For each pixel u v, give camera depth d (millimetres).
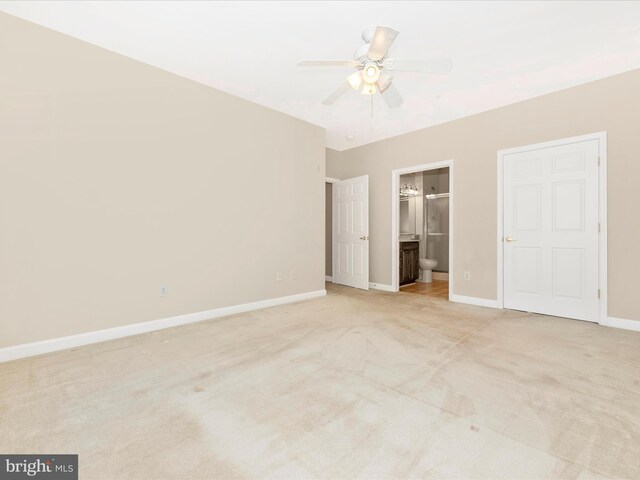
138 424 1497
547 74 2998
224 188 3428
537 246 3506
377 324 3125
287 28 2344
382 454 1293
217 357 2293
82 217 2514
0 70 2182
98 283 2602
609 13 2164
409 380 1938
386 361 2221
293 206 4160
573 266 3271
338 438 1396
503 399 1713
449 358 2271
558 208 3355
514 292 3686
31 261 2299
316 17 2213
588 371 2055
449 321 3232
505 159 3717
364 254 5102
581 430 1443
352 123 4348
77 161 2484
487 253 3875
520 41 2486
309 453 1302
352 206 5316
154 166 2902
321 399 1719
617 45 2537
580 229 3219
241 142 3572
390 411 1602
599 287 3105
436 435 1413
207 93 3268
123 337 2717
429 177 6738
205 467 1226
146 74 2848
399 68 2244
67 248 2451
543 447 1329
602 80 3066
